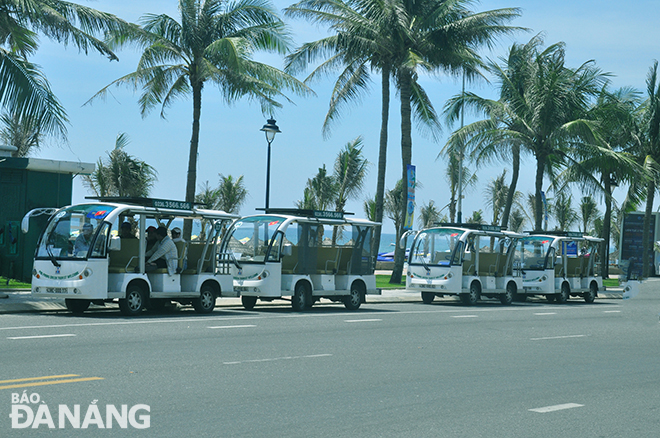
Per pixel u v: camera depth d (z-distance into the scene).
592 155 33.38
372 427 6.62
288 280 19.14
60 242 15.53
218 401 7.54
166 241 16.62
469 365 10.56
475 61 30.58
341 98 32.09
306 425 6.62
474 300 24.23
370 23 28.95
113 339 11.93
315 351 11.49
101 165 34.44
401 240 24.16
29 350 10.42
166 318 15.74
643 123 38.34
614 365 11.02
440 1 29.94
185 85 27.66
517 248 26.36
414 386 8.74
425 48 29.72
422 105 31.89
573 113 33.28
